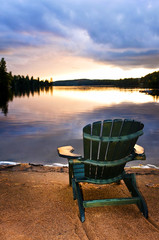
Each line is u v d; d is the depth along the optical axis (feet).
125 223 5.30
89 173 6.01
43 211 5.80
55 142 18.65
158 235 4.80
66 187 7.65
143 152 6.01
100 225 5.19
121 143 5.34
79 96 127.95
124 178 6.46
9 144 17.99
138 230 4.99
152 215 5.71
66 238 4.63
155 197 6.91
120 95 136.15
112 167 5.71
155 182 8.43
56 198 6.66
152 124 28.86
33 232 4.82
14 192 7.12
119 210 6.00
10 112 46.96
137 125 5.47
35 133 23.16
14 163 11.85
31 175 9.37
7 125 29.17
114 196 7.02
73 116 39.34
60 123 30.89
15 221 5.27
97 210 5.98
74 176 6.34
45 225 5.12
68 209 5.95
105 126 5.09
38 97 120.88
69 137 20.76
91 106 61.62
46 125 29.04
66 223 5.23
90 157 5.63
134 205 6.33
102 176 5.99
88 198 6.86
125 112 45.42
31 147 16.80
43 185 7.89
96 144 5.32
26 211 5.78
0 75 266.98
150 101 81.71
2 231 4.83
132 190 6.28
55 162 12.78
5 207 5.98
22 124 30.14
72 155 5.80
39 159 13.47
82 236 4.71
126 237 4.71
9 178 8.79
